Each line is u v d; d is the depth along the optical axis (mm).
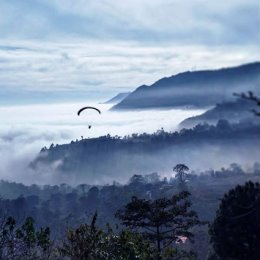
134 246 13984
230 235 29297
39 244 12188
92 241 12945
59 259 12531
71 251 12734
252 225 28391
